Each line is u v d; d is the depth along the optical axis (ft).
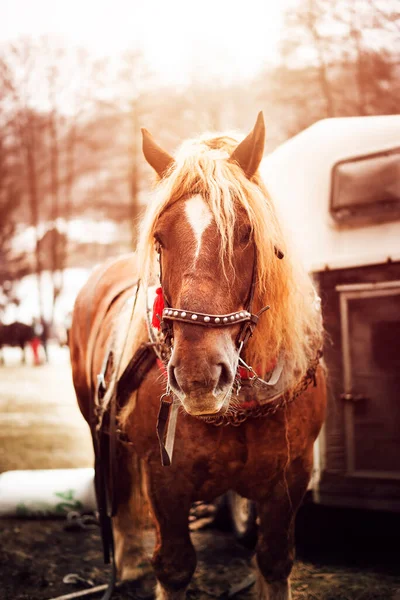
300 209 11.05
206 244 5.95
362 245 10.35
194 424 7.02
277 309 6.73
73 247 111.14
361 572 10.07
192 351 5.65
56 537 12.51
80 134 100.12
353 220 10.43
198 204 6.17
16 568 10.91
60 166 106.32
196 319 5.71
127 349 7.97
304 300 7.23
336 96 45.93
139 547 10.31
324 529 11.43
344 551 11.12
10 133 103.30
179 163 6.55
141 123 88.79
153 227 6.47
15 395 36.81
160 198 6.45
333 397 10.46
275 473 7.36
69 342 11.96
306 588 9.53
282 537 7.57
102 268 11.77
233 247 6.06
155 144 7.10
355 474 10.30
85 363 10.94
